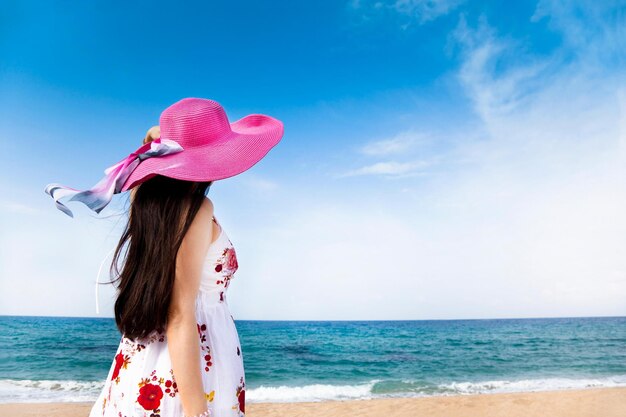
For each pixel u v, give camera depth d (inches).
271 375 827.4
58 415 378.0
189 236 51.6
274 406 424.5
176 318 49.6
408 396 526.9
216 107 60.3
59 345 1157.7
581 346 1322.6
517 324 2458.2
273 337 1631.4
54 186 54.8
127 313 50.5
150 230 51.4
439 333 1800.0
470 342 1485.0
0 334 1413.6
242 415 58.9
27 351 1035.9
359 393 563.8
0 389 567.8
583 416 357.4
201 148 57.2
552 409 382.0
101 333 1487.5
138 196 54.5
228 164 55.6
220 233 58.3
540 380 671.8
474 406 397.4
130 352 54.6
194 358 49.2
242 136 61.3
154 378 52.4
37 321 2159.2
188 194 54.2
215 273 57.8
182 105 58.3
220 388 55.1
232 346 58.5
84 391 551.2
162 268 49.6
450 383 655.1
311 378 778.8
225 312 59.4
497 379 708.7
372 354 1189.7
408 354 1186.6
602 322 2672.2
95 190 55.4
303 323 2581.2
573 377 711.7
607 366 877.8
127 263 52.9
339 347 1353.3
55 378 685.9
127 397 53.0
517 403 403.9
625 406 388.5
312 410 403.2
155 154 55.5
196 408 48.4
